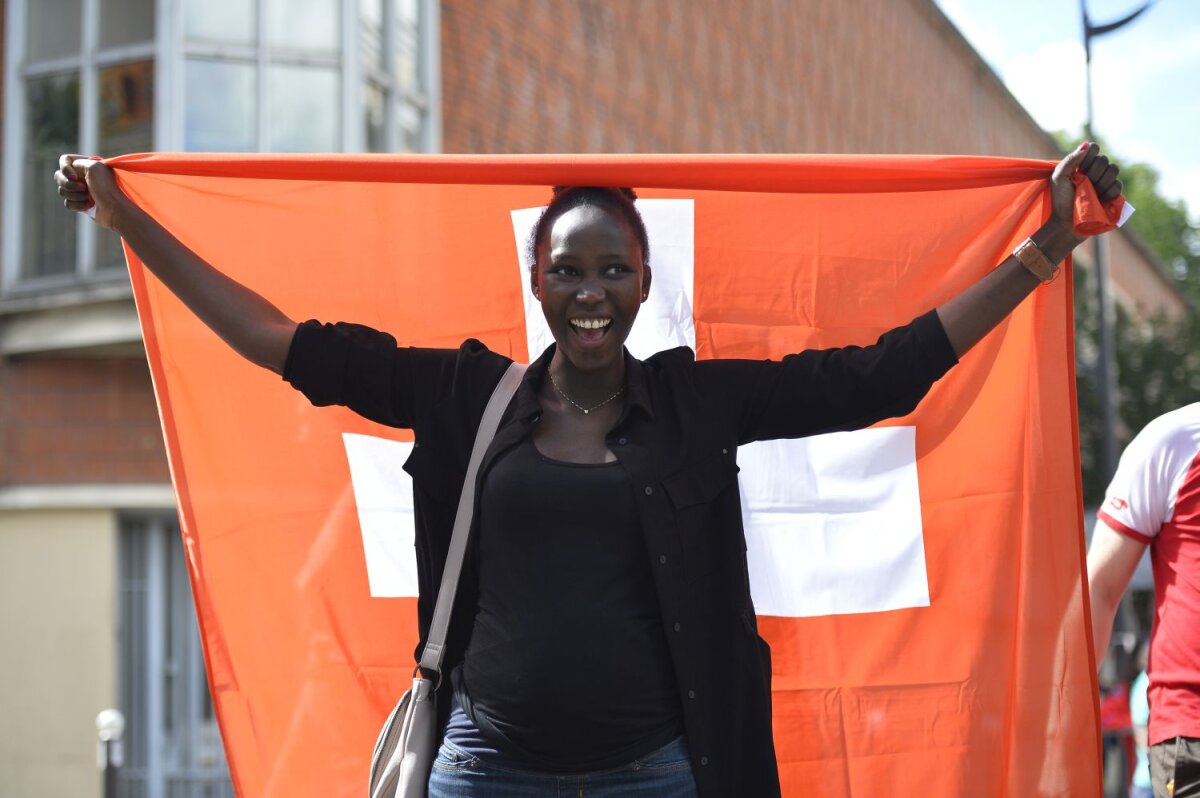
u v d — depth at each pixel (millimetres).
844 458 3396
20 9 9930
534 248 2789
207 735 9828
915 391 2738
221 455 3301
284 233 3365
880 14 21312
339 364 2756
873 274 3396
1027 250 2795
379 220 3395
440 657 2635
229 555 3287
